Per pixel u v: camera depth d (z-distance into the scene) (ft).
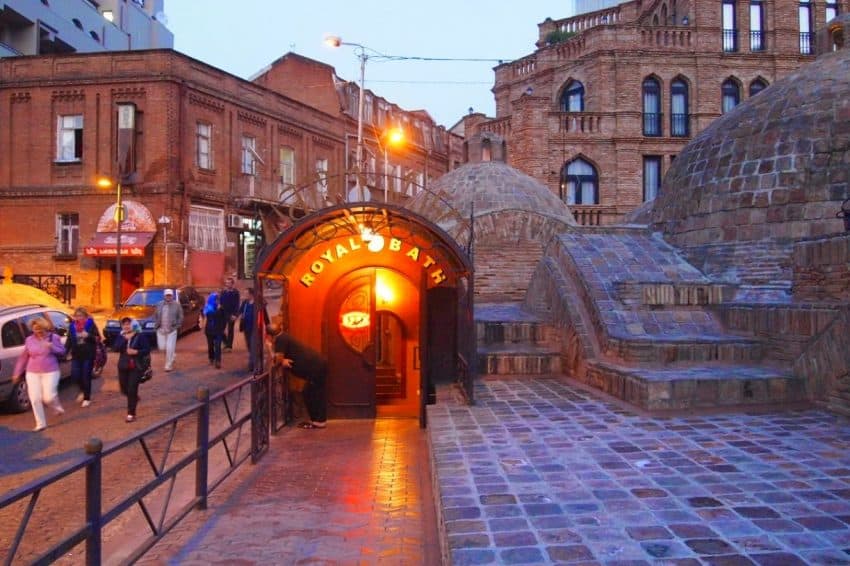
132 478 25.96
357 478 24.52
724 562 12.35
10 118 91.35
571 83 96.32
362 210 31.32
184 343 64.18
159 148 88.07
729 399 27.35
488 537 13.83
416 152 150.10
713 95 90.94
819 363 27.40
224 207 96.99
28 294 61.31
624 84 90.43
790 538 13.48
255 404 27.25
